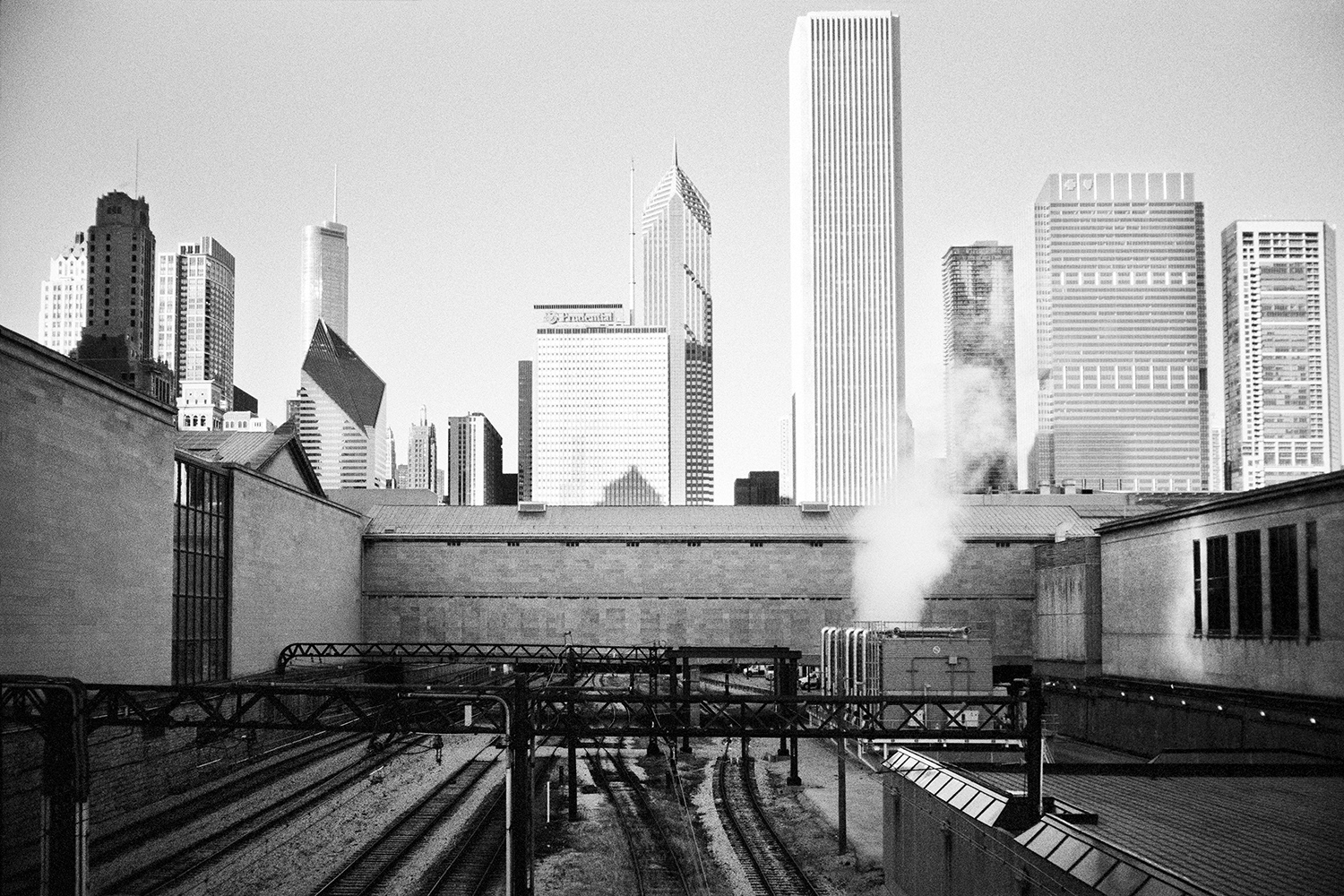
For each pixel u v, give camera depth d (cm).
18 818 3603
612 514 9538
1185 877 2195
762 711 3278
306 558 7644
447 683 6788
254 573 6656
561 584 8962
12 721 3312
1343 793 3175
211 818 4291
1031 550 8850
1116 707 6044
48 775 3031
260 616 6756
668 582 8956
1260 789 3228
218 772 5244
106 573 4688
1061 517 9369
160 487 5244
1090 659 7419
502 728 3291
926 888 3086
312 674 6475
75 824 2995
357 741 6600
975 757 4406
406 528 9206
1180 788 3247
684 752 6378
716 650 5725
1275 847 2508
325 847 3894
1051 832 2522
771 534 8975
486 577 8981
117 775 4303
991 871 2644
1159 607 6406
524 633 8931
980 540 8875
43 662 4203
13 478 4009
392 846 3894
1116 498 10850
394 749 6312
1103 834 2609
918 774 3256
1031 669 8494
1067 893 2286
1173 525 6238
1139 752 5772
